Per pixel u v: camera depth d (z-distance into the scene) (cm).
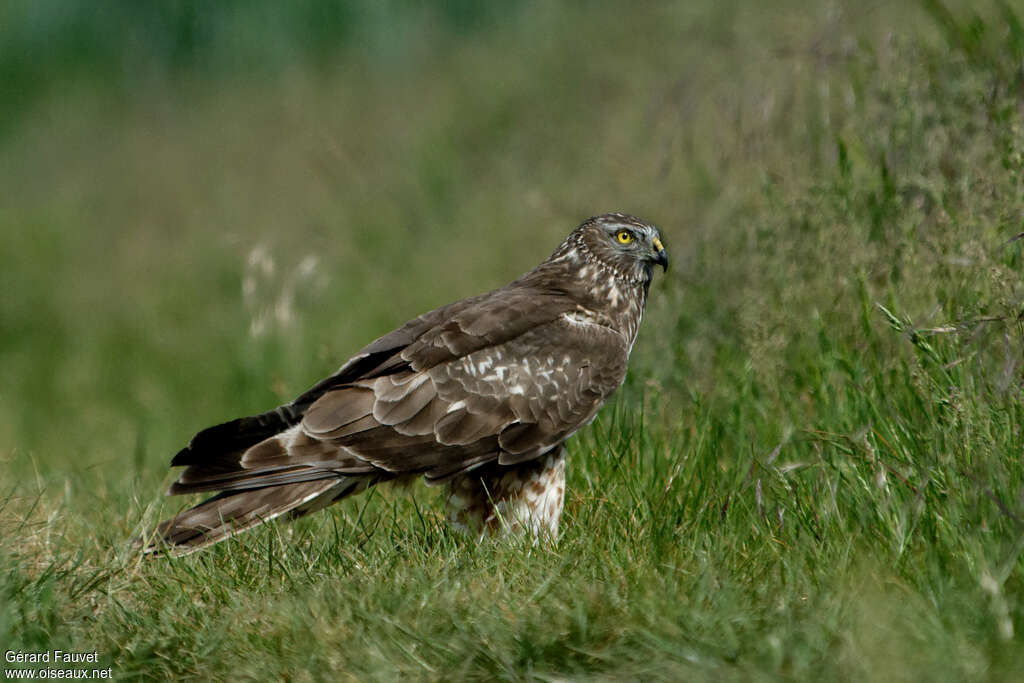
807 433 979
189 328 2331
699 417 1072
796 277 1145
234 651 770
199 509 909
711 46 1842
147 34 3969
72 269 2848
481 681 725
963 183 1067
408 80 3203
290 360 1736
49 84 4072
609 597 759
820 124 1263
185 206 2988
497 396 965
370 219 2380
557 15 2988
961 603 718
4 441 1728
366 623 773
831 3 1501
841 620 718
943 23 1223
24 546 932
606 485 999
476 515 997
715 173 1470
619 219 1062
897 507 825
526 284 1071
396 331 1013
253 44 3784
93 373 2141
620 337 1039
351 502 1103
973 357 939
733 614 732
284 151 3008
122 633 804
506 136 2534
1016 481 819
